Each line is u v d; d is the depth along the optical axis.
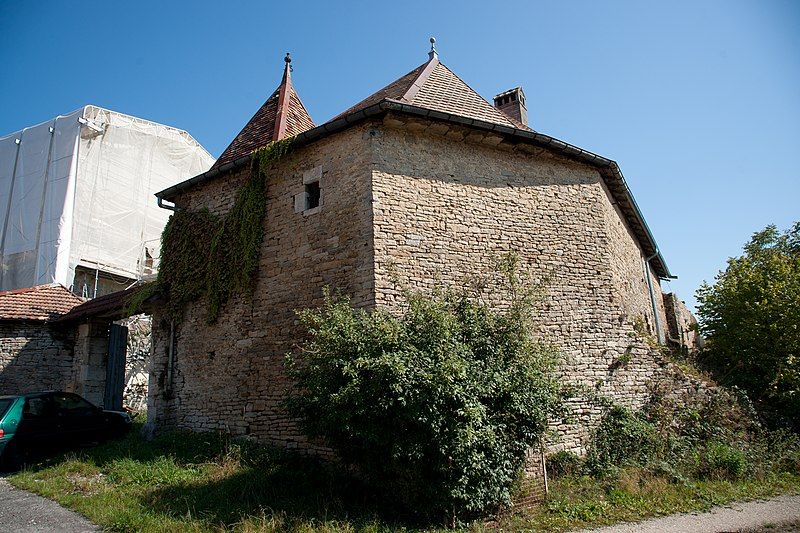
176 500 6.34
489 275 9.15
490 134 9.55
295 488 6.80
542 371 6.83
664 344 15.34
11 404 8.88
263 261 9.80
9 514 6.11
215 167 11.92
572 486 7.47
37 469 8.37
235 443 8.88
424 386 5.74
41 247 19.05
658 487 7.36
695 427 9.21
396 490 6.11
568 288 9.82
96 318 13.33
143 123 22.84
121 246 21.23
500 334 6.86
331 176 9.31
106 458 8.57
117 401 13.81
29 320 13.16
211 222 10.89
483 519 6.07
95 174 20.70
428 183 9.17
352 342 6.32
